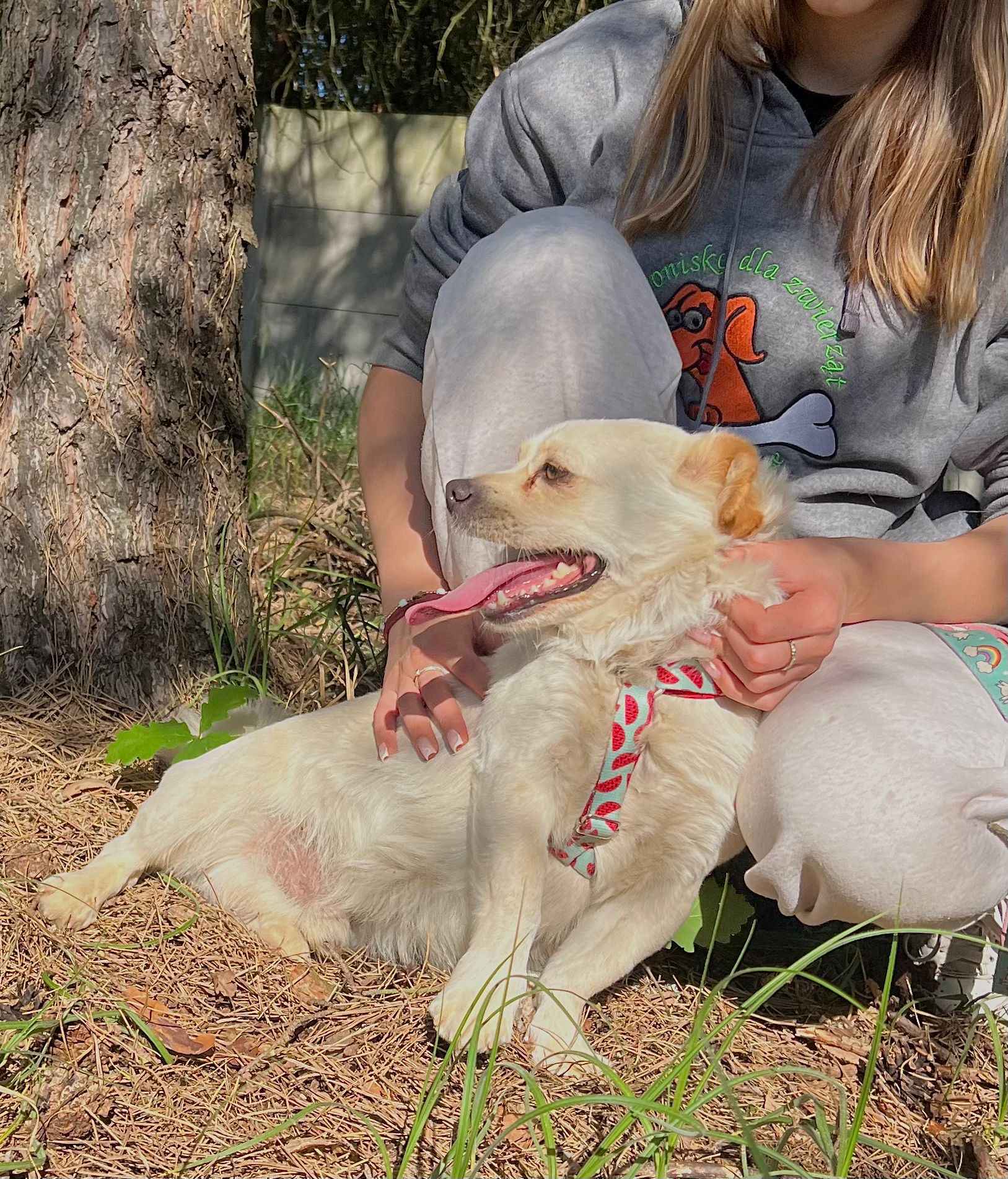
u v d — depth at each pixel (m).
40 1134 1.04
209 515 1.64
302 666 1.73
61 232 1.54
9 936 1.19
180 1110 1.07
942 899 1.14
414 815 1.27
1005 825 1.13
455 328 1.32
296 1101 1.10
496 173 1.48
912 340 1.34
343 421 2.80
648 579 1.21
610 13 1.51
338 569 1.97
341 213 3.56
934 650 1.24
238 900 1.31
